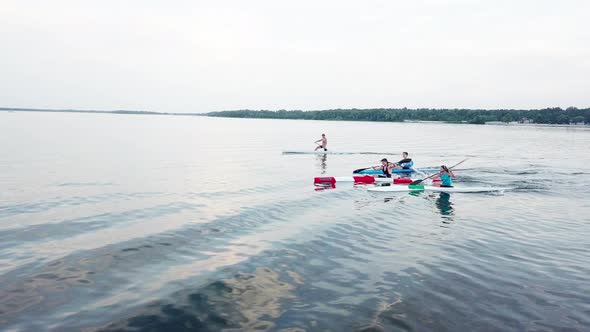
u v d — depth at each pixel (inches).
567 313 258.8
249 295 281.3
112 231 426.6
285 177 840.9
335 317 251.8
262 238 410.0
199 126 4505.4
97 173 844.0
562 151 1630.2
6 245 375.6
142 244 385.4
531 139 2620.6
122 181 749.3
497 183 772.6
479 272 325.4
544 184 765.9
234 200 594.9
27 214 490.6
